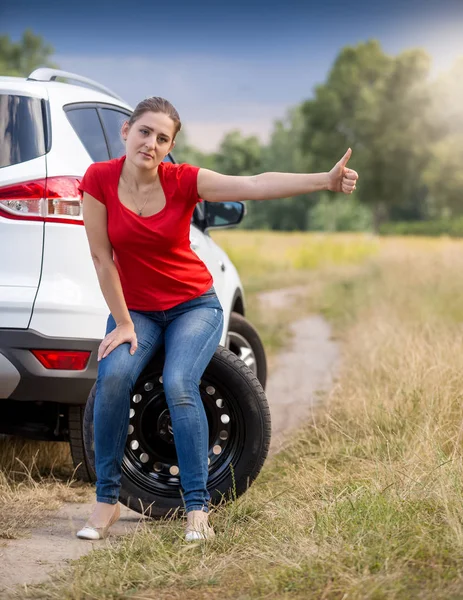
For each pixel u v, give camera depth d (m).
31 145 4.61
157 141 3.89
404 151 83.31
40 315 4.43
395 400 6.07
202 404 4.07
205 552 3.75
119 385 4.03
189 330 4.10
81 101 5.11
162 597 3.33
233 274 6.50
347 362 8.85
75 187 4.60
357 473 4.90
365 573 3.33
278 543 3.75
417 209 111.94
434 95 82.62
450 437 5.14
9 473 5.05
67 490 4.93
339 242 39.22
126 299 4.16
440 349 7.12
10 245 4.46
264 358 6.76
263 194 3.93
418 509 3.95
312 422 6.47
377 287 15.91
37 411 5.01
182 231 4.04
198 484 4.02
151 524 4.35
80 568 3.64
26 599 3.35
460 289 13.48
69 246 4.54
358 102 85.25
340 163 3.83
